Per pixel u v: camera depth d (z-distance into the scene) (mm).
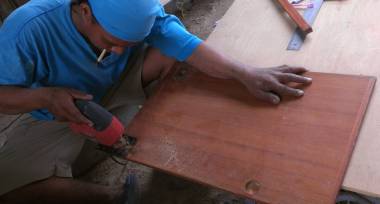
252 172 820
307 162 792
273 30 1197
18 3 2047
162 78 1173
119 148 982
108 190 1297
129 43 916
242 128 920
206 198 1394
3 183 1183
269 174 803
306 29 1111
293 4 1277
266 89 968
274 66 1062
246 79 996
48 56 1058
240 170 834
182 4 2271
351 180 743
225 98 1020
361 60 981
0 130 1917
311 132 843
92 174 1614
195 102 1044
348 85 909
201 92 1067
